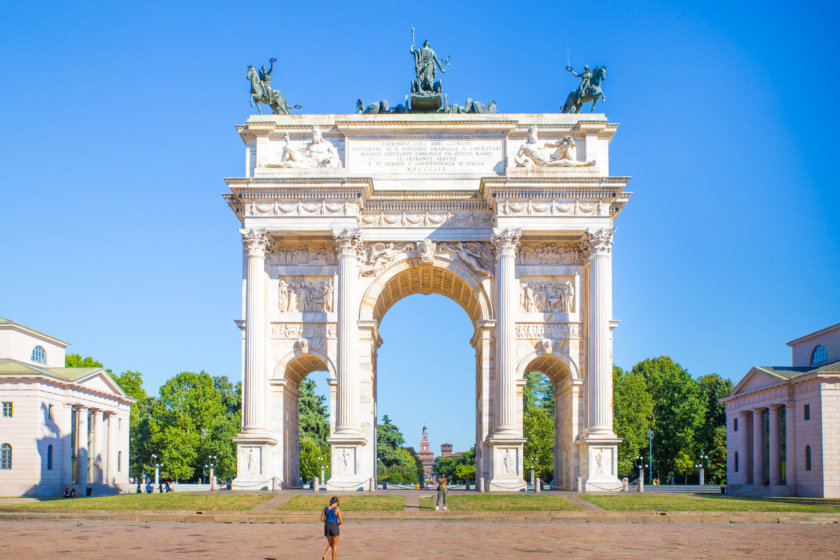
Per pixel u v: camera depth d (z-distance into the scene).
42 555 37.19
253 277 75.25
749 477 99.62
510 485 71.81
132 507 59.66
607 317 74.38
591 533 47.22
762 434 97.19
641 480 70.88
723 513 57.28
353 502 60.81
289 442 79.94
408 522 54.91
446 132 79.75
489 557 36.34
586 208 75.44
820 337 102.62
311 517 55.72
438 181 79.06
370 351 77.25
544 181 74.94
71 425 109.00
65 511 58.59
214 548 39.91
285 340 77.06
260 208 76.00
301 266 78.00
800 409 87.50
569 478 76.81
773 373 93.00
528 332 76.94
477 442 82.88
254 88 80.88
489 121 79.25
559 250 78.12
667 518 56.47
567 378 78.19
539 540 43.31
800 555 37.50
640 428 141.50
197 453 155.75
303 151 78.06
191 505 60.09
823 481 81.62
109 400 120.69
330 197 75.75
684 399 155.25
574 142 78.81
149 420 157.88
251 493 66.75
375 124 79.25
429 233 77.94
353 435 72.62
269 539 44.06
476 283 77.50
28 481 98.56
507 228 75.19
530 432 153.12
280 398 76.31
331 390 76.00
